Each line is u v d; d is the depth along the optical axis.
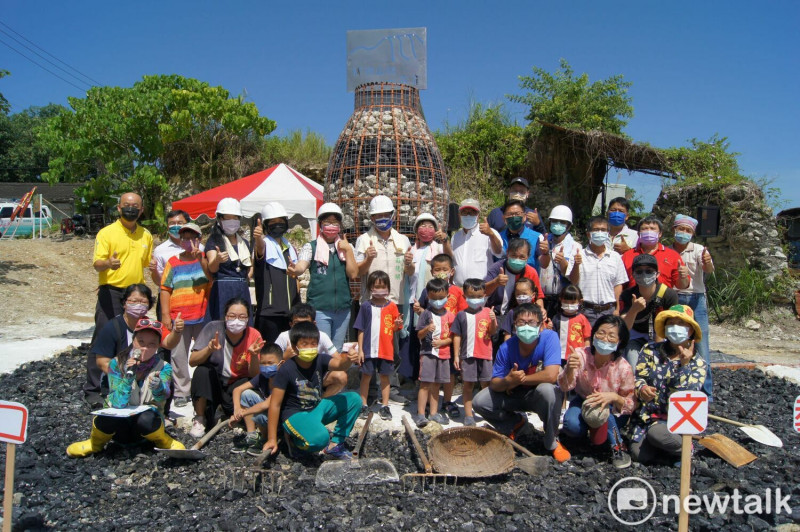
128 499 4.09
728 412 6.07
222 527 3.67
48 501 4.01
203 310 5.88
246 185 12.14
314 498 4.03
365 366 5.59
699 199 13.91
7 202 26.20
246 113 19.17
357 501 4.04
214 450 4.87
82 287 15.62
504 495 4.14
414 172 7.41
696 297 6.27
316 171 19.30
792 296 12.77
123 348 5.12
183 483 4.35
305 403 4.68
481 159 17.97
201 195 12.31
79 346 8.62
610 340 4.60
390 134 7.45
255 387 5.00
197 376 5.10
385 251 6.01
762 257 13.07
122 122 18.00
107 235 5.99
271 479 4.21
